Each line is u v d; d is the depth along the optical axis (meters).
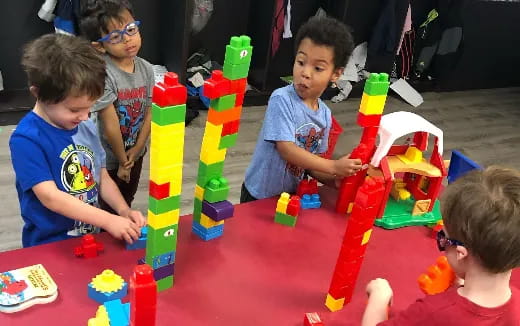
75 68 0.91
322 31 1.25
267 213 1.18
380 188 0.85
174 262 0.91
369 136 1.18
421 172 1.20
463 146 3.07
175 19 2.82
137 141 1.61
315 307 0.93
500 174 0.73
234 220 1.13
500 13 3.82
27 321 0.80
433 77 3.91
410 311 0.75
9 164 2.19
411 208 1.25
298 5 3.35
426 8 3.73
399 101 3.62
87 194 1.10
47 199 0.97
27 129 0.98
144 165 2.28
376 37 3.53
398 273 1.05
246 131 2.83
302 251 1.07
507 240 0.68
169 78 0.76
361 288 1.00
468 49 3.86
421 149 1.23
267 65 3.16
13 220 1.87
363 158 1.17
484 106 3.77
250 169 1.41
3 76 2.63
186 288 0.92
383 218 1.19
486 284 0.72
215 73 0.91
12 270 0.87
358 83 3.54
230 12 3.16
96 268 0.93
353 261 0.89
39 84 0.92
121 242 1.00
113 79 1.44
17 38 2.59
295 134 1.31
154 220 0.85
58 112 0.96
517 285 1.01
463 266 0.75
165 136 0.78
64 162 1.03
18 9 2.53
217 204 1.03
